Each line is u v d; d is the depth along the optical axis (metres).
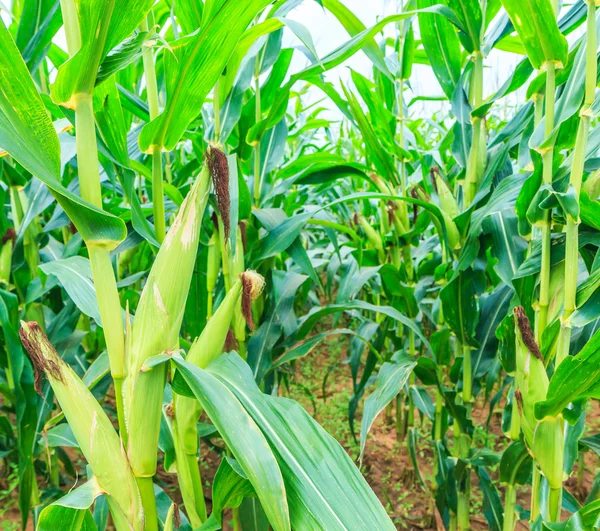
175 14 1.42
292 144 4.36
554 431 1.17
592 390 1.07
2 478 2.51
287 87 1.55
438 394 2.17
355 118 1.99
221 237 1.46
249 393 0.83
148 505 0.87
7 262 1.82
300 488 0.70
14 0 1.42
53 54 2.03
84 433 0.80
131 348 0.84
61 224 1.99
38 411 1.80
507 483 1.63
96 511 1.54
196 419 1.09
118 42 0.78
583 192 1.06
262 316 1.93
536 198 1.17
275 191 1.98
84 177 0.80
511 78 1.54
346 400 3.53
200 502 1.17
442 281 2.11
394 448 3.02
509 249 1.50
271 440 0.75
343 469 0.73
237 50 1.42
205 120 1.93
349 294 2.17
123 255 2.14
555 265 1.28
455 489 1.94
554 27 1.05
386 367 1.72
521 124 1.59
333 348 4.47
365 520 0.67
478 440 2.96
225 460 0.96
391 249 2.41
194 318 1.96
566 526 1.11
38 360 0.78
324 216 2.36
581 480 2.55
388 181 2.28
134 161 1.53
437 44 1.74
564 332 1.14
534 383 1.17
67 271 1.22
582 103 1.05
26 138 0.71
